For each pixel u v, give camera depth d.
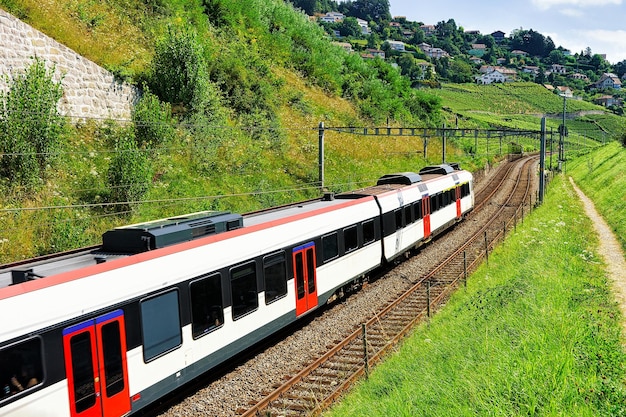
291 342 13.42
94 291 8.55
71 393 8.01
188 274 10.43
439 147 53.59
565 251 19.72
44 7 24.08
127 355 9.02
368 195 19.66
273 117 33.38
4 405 7.13
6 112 17.95
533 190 44.91
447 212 27.23
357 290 18.25
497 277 17.83
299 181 30.16
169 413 9.96
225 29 39.88
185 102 26.91
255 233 12.75
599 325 11.47
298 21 55.03
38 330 7.61
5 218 16.53
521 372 8.87
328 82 47.06
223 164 26.42
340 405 9.86
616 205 30.19
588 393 8.42
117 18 28.88
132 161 19.73
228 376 11.56
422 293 17.38
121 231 10.75
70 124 21.33
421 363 10.86
